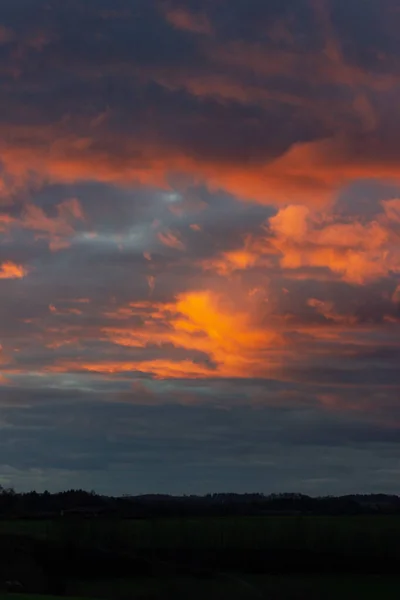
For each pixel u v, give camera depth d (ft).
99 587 179.52
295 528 231.71
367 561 209.97
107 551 199.93
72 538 206.90
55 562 191.52
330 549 215.10
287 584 194.18
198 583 188.65
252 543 219.61
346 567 210.38
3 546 191.01
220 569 207.10
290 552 215.51
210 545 216.74
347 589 189.67
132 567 194.18
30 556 189.78
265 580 198.08
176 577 191.83
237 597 178.60
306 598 180.14
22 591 166.61
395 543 216.74
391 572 207.31
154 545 216.74
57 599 129.39
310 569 210.38
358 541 217.97
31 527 224.12
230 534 224.33
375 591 187.62
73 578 185.98
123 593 175.01
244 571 207.00
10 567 180.04
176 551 212.02
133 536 220.23
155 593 176.76
